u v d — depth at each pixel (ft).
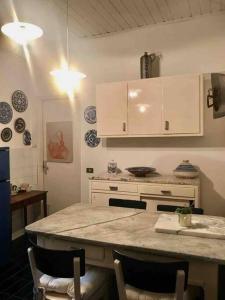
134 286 4.58
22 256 10.69
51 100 14.25
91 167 13.19
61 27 11.91
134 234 5.55
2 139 12.21
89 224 6.21
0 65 12.03
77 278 4.76
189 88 10.29
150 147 12.05
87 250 5.69
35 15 10.71
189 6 10.16
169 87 10.55
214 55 10.95
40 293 5.33
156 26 11.76
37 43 13.65
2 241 9.67
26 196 11.93
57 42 13.30
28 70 13.99
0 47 12.00
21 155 13.43
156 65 11.86
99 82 12.90
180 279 4.12
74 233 5.64
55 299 5.24
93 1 9.64
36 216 14.39
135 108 11.13
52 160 14.47
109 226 6.06
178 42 11.46
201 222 6.01
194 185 9.72
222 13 10.72
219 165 11.01
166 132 10.68
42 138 14.61
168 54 11.64
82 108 13.24
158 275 4.30
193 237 5.35
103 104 11.68
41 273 5.70
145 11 10.50
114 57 12.59
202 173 11.25
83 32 12.41
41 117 14.52
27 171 13.83
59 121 14.16
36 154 14.49
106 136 11.69
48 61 13.61
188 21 11.25
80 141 13.67
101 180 11.09
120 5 10.00
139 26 11.85
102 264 5.64
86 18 11.04
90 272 5.84
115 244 5.09
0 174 9.61
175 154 11.64
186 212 5.73
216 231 5.40
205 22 11.01
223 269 5.26
